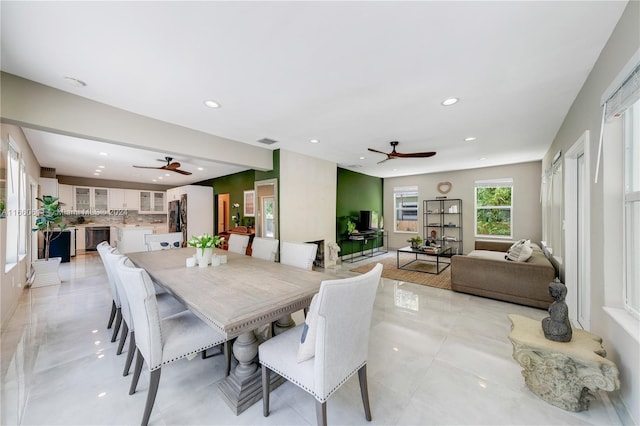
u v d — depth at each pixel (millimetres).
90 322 2844
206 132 3727
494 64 2012
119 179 7984
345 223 6766
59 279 4344
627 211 1713
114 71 2125
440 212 7180
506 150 4711
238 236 3734
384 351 2277
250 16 1508
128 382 1845
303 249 2672
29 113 2283
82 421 1495
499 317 3002
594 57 1913
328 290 1170
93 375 1921
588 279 2125
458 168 6637
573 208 2889
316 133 3756
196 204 7625
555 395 1628
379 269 1498
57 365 2047
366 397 1503
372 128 3529
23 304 3398
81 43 1765
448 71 2115
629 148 1712
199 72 2135
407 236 7891
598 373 1506
